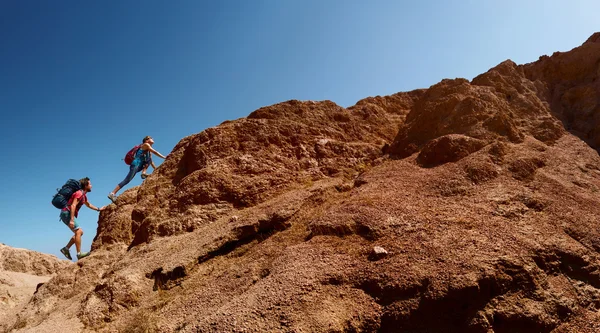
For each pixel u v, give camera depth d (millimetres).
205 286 7043
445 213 7098
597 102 12680
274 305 5391
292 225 8195
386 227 6793
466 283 5062
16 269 19609
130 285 7336
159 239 9312
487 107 11047
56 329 6762
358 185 9617
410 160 10078
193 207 10000
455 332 4949
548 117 11594
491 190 7840
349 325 5078
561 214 7168
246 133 12039
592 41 15711
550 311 5070
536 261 5746
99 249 10703
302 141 12266
